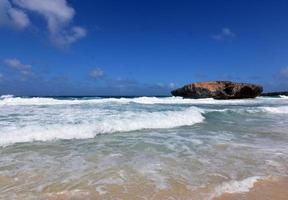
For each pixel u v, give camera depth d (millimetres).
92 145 7895
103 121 10773
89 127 9531
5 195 4410
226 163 6395
